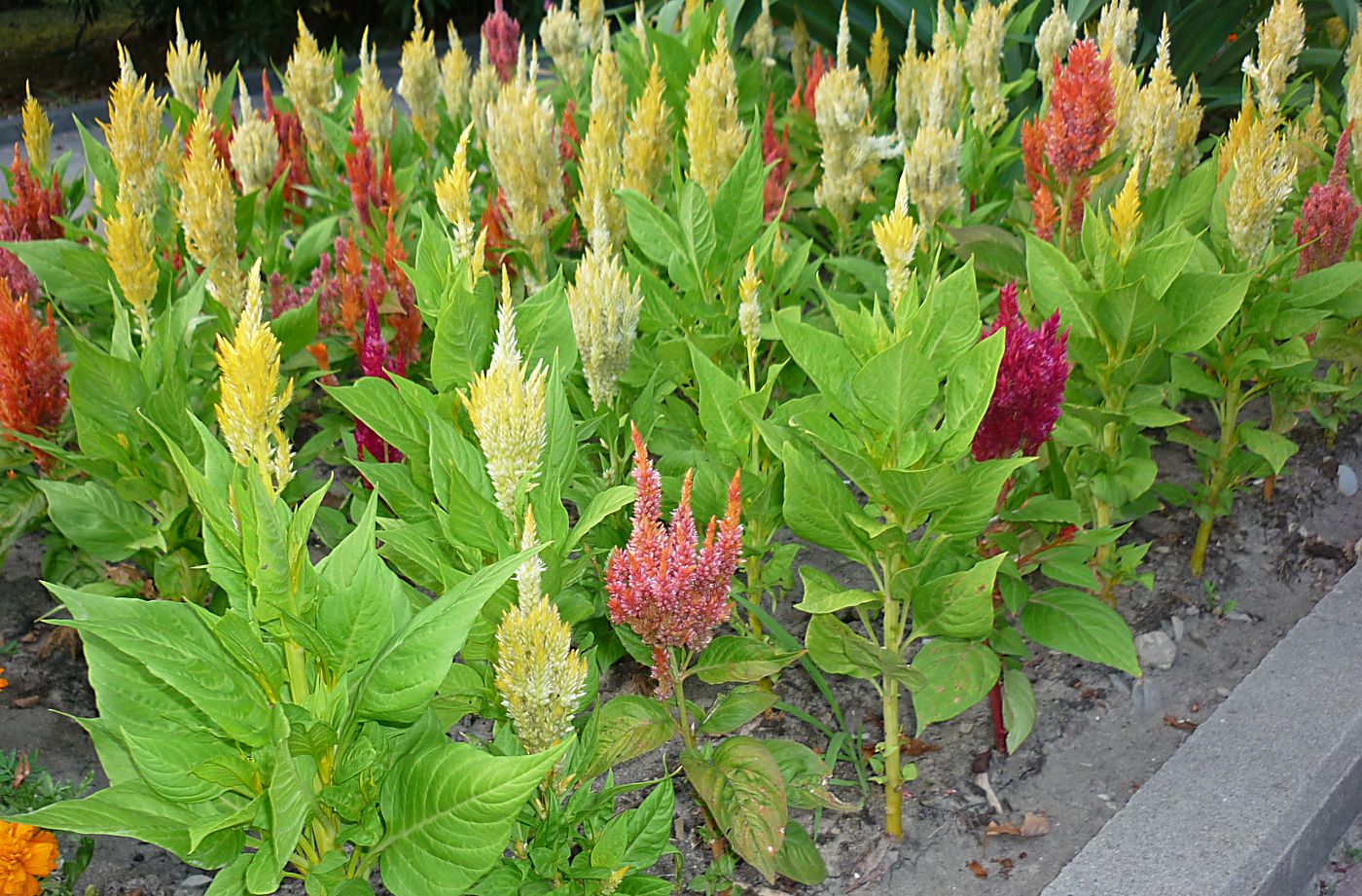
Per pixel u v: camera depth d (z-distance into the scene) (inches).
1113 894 110.6
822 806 118.4
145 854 119.8
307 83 202.2
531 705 84.9
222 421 80.2
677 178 158.1
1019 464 99.7
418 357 162.9
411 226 192.4
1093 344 135.3
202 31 587.5
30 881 104.8
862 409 105.5
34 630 152.0
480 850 82.1
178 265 172.7
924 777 128.9
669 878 117.0
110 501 128.5
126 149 162.4
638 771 130.3
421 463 109.3
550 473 98.7
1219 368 154.3
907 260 114.4
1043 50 189.9
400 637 82.2
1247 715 131.5
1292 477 179.9
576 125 210.7
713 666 109.0
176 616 82.4
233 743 87.6
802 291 165.8
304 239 182.2
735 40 254.5
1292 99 245.3
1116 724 137.2
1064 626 122.3
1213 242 158.1
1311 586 159.3
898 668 107.5
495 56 235.0
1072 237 156.9
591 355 115.8
